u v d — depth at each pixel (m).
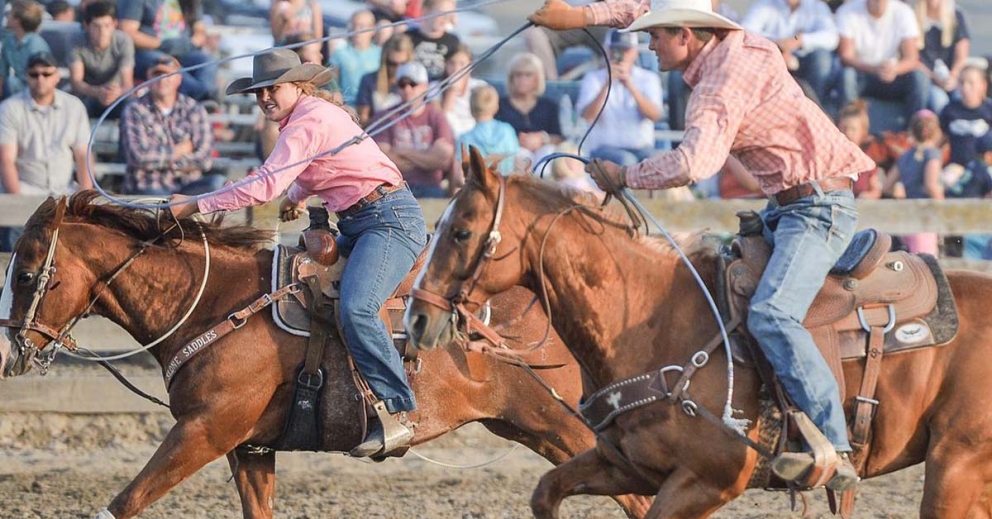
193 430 17.77
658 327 15.21
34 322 17.77
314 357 18.11
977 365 15.05
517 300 18.92
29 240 17.80
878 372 15.09
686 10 14.72
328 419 18.31
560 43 35.12
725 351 15.03
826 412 14.56
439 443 28.67
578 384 18.95
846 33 35.19
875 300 15.23
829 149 14.99
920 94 35.44
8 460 26.58
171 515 22.84
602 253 15.14
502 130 32.47
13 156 30.95
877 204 29.28
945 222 29.30
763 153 15.09
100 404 28.12
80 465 26.38
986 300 15.43
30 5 32.28
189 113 32.38
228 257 18.58
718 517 23.12
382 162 18.34
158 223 18.42
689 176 14.45
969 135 35.81
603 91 33.00
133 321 18.34
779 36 35.09
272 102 18.17
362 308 17.75
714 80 14.76
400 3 33.34
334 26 34.50
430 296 14.69
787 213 15.15
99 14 32.69
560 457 19.22
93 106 33.00
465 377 18.69
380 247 18.02
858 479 14.87
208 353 17.98
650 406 15.04
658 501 14.96
